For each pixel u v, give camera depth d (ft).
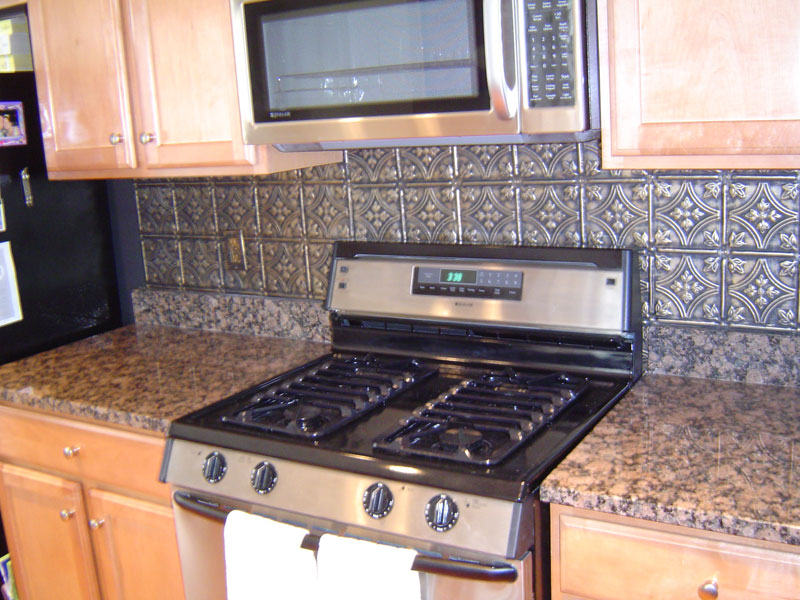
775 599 4.03
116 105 6.69
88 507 6.59
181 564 5.91
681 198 5.81
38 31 6.95
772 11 4.35
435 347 6.61
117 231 8.57
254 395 6.13
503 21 4.93
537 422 5.12
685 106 4.70
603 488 4.33
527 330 6.14
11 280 7.57
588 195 6.11
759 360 5.72
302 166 6.69
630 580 4.39
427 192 6.74
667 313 6.04
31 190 7.70
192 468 5.53
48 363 7.41
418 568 4.59
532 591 4.58
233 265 7.95
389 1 5.27
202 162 6.48
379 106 5.50
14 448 6.99
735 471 4.44
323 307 7.00
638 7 4.69
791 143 4.46
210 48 6.17
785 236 5.54
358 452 4.96
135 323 8.71
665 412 5.34
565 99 4.99
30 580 7.32
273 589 5.07
